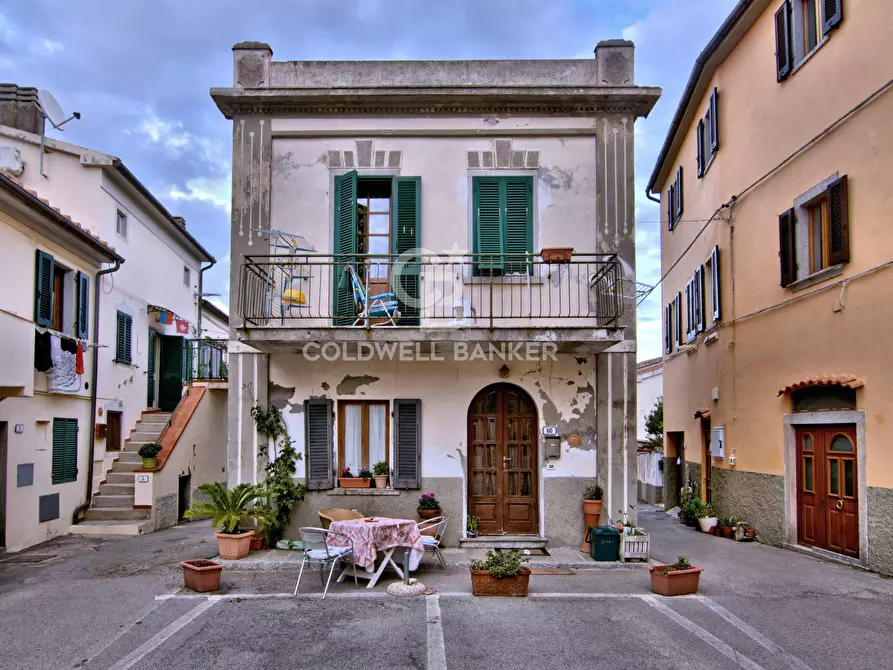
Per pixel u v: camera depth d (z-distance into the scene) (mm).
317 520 9266
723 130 12797
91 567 8570
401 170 9719
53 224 9922
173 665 5215
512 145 9750
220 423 15953
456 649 5570
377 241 9828
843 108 8680
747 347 11523
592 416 9430
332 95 9500
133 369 14320
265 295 9328
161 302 16188
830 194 8898
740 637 5855
